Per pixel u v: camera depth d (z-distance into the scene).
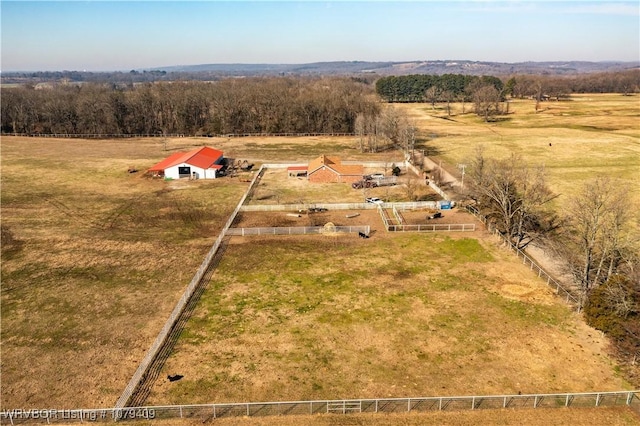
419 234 55.22
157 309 39.31
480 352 33.00
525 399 28.02
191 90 158.38
